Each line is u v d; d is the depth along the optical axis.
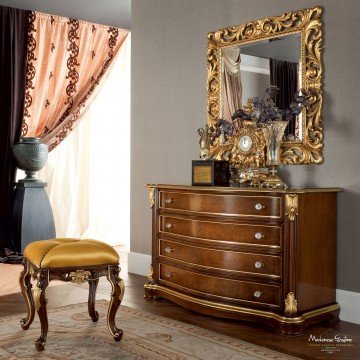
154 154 4.59
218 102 4.02
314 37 3.42
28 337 2.87
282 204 3.03
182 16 4.32
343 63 3.31
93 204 6.16
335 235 3.33
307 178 3.51
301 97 3.36
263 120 3.43
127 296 3.84
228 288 3.25
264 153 3.65
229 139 3.94
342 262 3.33
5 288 4.06
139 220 4.71
